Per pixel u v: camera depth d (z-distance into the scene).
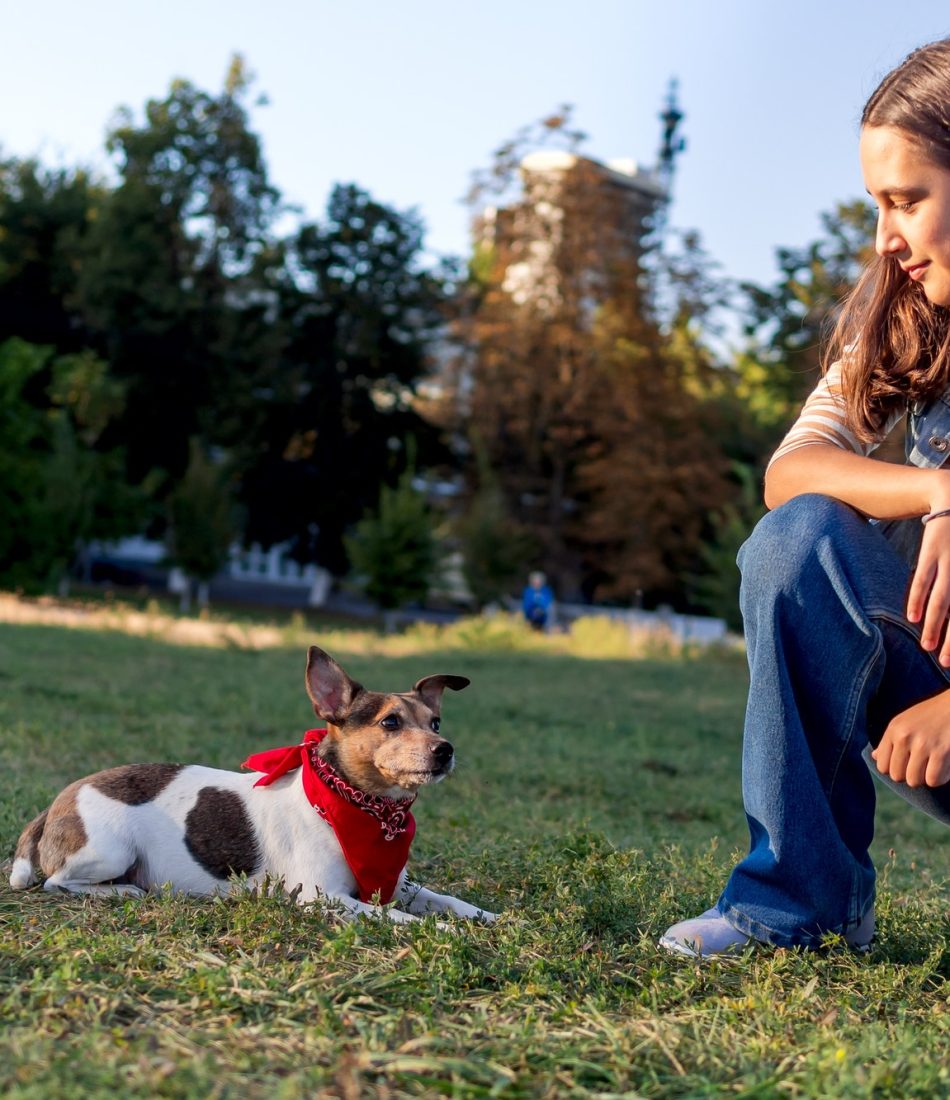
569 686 17.25
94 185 52.03
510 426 48.97
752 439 49.41
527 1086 2.21
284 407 50.62
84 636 20.80
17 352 42.50
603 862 4.25
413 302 51.78
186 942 3.07
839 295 3.50
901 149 2.67
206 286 48.50
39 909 3.67
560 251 47.28
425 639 27.66
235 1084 2.12
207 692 12.95
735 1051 2.43
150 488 44.69
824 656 2.98
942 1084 2.24
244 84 48.47
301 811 4.02
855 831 3.13
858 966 3.08
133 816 4.04
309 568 66.56
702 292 46.41
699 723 13.41
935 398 3.07
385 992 2.72
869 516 3.00
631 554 46.84
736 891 3.19
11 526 40.81
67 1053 2.21
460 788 7.55
